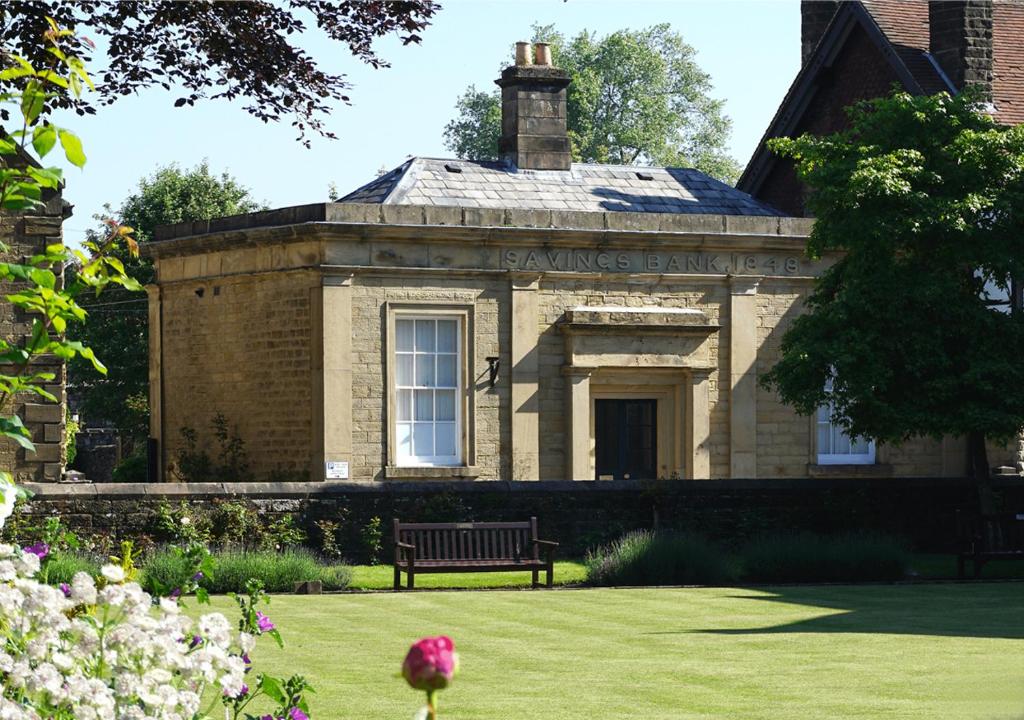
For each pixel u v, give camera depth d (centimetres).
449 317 2680
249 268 2731
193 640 694
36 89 701
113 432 4994
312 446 2603
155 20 1619
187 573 830
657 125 6725
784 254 2875
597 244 2748
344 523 2188
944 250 2333
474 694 1117
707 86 7094
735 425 2836
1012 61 3381
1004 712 1001
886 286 2298
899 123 2381
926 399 2314
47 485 2047
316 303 2595
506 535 2000
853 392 2294
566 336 2725
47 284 689
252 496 2144
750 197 3212
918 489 2475
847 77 3516
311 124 1747
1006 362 2273
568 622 1559
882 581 2058
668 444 2822
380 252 2619
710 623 1555
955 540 2162
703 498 2344
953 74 3225
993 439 2381
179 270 2930
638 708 1057
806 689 1127
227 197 4788
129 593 650
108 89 1659
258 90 1700
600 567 2016
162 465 2984
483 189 2930
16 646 644
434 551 2019
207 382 2862
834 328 2359
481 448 2684
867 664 1252
